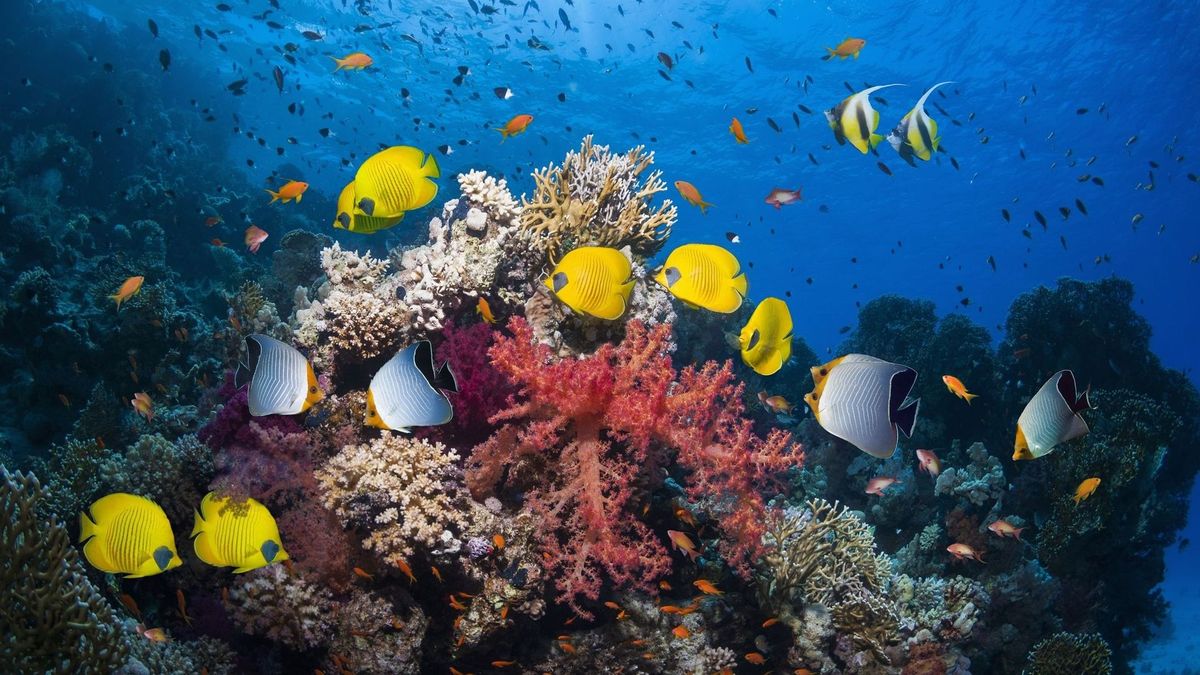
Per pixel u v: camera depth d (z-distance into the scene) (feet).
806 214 214.69
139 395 24.27
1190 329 400.06
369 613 15.28
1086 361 40.60
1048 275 310.24
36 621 11.71
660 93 145.79
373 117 153.48
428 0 113.60
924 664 21.29
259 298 30.83
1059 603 31.27
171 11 129.90
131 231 51.19
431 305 19.45
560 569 17.44
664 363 16.58
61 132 62.18
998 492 31.76
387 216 13.12
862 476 37.11
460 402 17.63
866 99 18.26
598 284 13.92
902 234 241.76
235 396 18.85
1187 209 210.38
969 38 128.98
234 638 16.21
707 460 17.49
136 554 11.02
